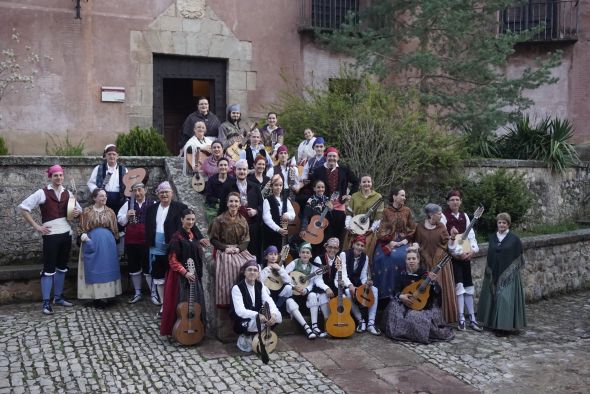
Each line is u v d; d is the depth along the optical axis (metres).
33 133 12.24
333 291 7.68
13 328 7.35
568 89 16.25
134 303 8.48
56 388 5.82
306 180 8.99
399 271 7.81
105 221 8.20
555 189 13.45
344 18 15.12
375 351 7.12
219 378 6.18
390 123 10.96
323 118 11.20
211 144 9.20
